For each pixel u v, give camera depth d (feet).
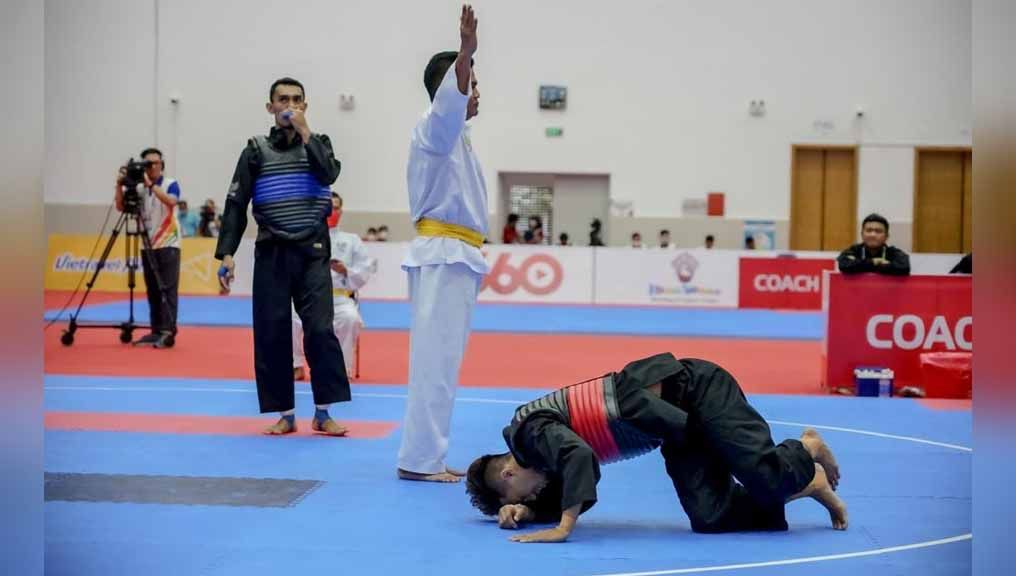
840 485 18.63
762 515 15.33
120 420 24.88
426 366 18.58
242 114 84.38
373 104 84.17
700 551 14.11
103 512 16.05
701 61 83.82
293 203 21.98
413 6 83.82
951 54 82.64
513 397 29.91
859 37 83.10
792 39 83.41
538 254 71.82
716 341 49.32
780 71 83.61
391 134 84.38
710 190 84.28
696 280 71.41
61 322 51.70
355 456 20.89
